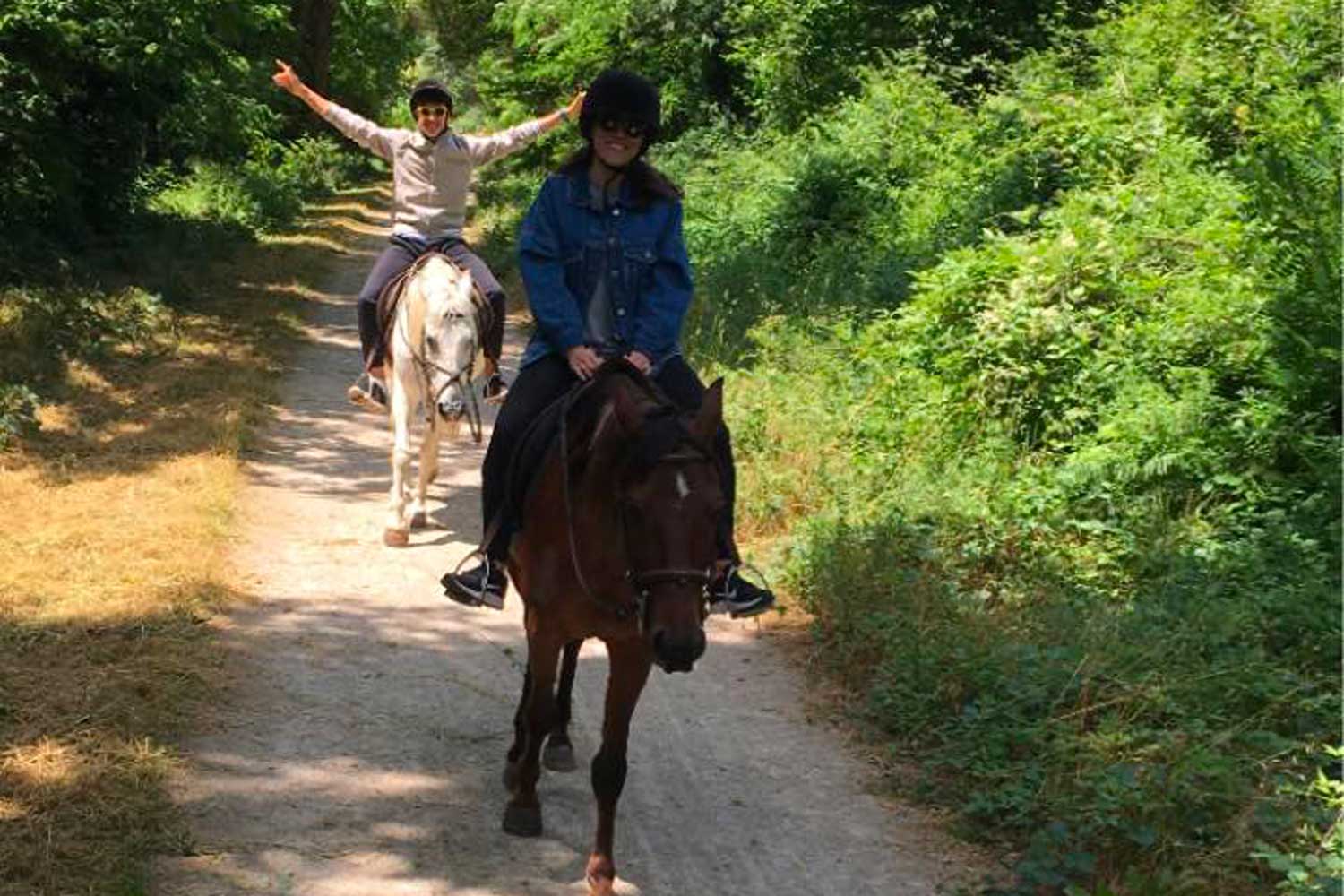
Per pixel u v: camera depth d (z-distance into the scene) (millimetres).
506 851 5484
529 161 33219
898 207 16359
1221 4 15352
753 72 23781
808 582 8281
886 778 6277
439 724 6664
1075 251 10656
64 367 13188
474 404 9281
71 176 17688
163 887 5027
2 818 5336
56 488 9820
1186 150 12773
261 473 10898
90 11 16922
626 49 27094
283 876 5164
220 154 31609
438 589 8633
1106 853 5398
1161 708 6195
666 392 5297
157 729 6258
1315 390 9086
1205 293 9898
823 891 5328
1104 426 9438
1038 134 15109
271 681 7016
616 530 4609
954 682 6742
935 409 10398
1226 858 5207
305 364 15172
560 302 5281
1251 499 8477
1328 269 9203
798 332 12938
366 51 49938
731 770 6344
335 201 35469
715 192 20391
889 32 21328
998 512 8852
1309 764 5992
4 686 6516
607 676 7410
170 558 8453
